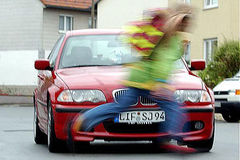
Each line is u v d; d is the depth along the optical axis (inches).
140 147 446.0
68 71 419.8
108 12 2018.9
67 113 382.0
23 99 1772.9
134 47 248.1
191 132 385.4
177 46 247.9
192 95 389.4
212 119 394.6
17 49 2240.4
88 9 2219.5
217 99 801.6
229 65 1075.3
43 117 438.3
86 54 438.9
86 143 464.1
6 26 2268.7
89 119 264.7
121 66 422.9
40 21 2210.9
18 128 646.5
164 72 251.6
